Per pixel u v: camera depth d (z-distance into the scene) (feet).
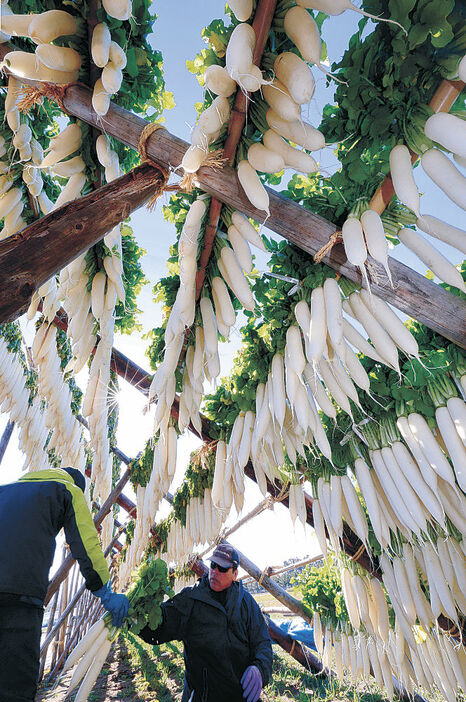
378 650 11.96
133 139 5.31
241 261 5.60
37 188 6.78
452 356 6.54
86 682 6.91
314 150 4.47
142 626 7.10
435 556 7.89
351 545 9.67
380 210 5.24
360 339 5.93
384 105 4.60
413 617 8.14
